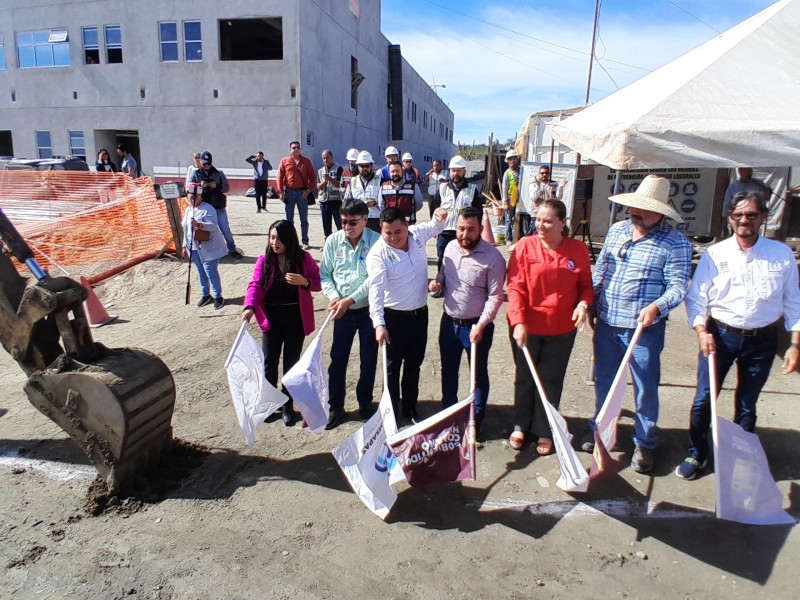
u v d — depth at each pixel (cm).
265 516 364
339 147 2958
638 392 399
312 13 2509
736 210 360
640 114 525
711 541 341
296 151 1116
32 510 369
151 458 404
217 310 827
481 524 357
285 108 2464
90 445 373
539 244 408
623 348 402
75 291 366
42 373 369
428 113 5569
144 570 315
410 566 321
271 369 479
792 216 1048
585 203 1101
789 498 378
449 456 363
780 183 1071
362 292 440
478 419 452
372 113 3553
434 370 599
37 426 489
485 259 420
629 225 404
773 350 375
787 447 439
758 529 350
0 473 413
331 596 298
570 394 540
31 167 1777
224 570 316
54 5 2614
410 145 4628
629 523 357
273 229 447
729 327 373
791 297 366
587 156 609
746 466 348
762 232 1092
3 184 1239
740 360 382
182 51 2503
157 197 1037
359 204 456
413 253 438
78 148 2733
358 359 634
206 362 631
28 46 2703
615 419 366
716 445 340
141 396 372
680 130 505
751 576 312
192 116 2550
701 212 1034
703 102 528
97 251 1105
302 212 1150
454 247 429
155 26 2503
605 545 338
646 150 513
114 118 2641
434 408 512
